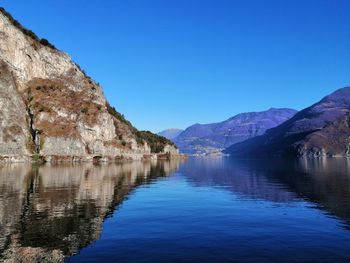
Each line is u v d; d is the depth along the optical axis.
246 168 121.06
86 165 119.56
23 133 132.50
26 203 33.56
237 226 24.44
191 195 42.72
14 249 18.72
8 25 154.88
